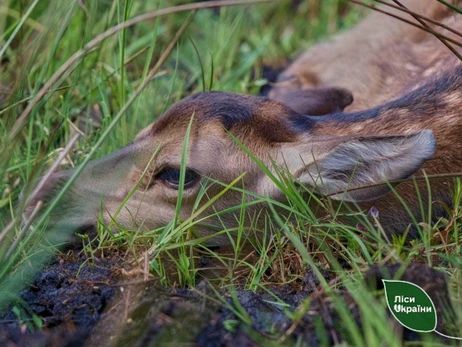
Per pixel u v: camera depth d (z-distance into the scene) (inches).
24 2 315.9
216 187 223.1
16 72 252.5
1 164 209.9
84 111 295.0
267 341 181.8
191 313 188.7
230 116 223.8
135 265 208.8
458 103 236.1
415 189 228.8
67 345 187.8
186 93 324.8
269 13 391.2
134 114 268.8
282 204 213.5
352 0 226.5
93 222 226.4
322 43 342.3
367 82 311.3
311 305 187.9
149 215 225.6
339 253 215.9
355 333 172.7
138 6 354.6
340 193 216.7
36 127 279.6
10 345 185.6
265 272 217.9
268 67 364.2
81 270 213.8
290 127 226.5
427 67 289.1
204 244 226.8
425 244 206.1
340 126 230.2
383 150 208.2
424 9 307.0
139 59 341.7
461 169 232.1
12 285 200.5
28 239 202.7
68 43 300.2
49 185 224.4
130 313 190.2
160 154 224.5
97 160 230.7
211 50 342.0
